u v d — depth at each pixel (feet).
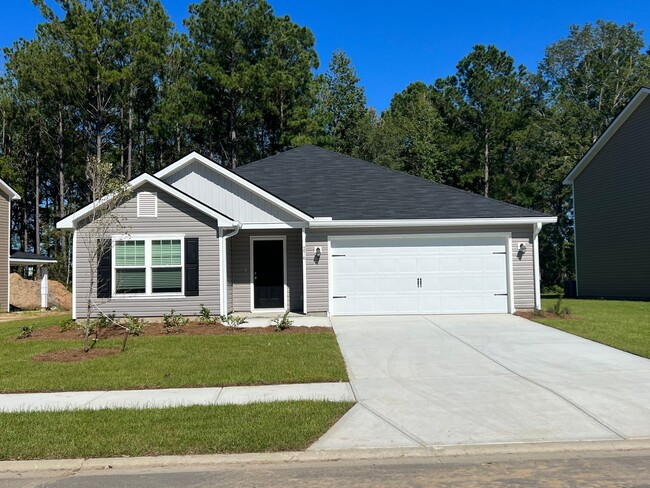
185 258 49.03
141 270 48.93
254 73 115.14
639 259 79.51
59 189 132.16
